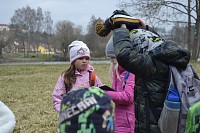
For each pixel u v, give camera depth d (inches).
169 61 105.8
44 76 628.4
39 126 237.6
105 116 59.4
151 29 130.0
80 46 150.6
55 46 2472.9
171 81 103.6
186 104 100.4
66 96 62.9
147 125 110.0
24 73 716.7
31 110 294.8
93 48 2066.9
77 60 150.2
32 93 401.7
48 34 3518.7
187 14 1069.1
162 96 107.7
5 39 2561.5
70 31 2279.8
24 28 3405.5
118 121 136.3
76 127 59.1
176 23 1064.2
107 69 749.9
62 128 60.6
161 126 103.9
